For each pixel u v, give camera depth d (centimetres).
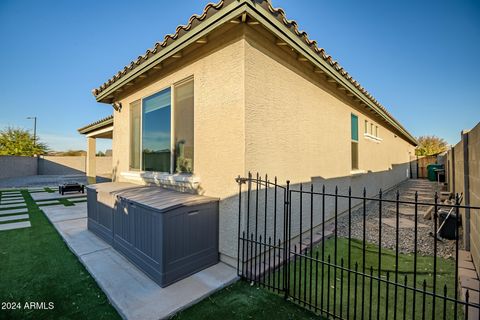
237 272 315
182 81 411
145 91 498
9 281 299
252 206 330
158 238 284
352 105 682
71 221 577
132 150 554
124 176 569
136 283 288
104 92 586
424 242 461
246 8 270
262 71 348
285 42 349
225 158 338
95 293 274
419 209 761
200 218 325
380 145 1012
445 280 311
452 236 467
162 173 450
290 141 411
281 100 388
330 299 266
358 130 743
